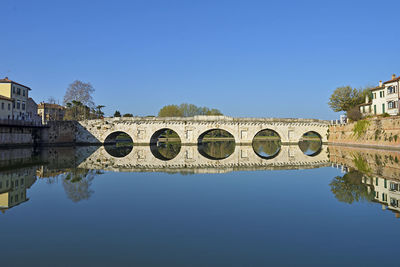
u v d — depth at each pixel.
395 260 10.95
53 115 120.31
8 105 65.94
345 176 28.94
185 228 14.26
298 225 14.66
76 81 92.75
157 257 11.27
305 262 10.84
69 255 11.43
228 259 11.09
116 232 13.74
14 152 52.84
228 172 32.72
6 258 11.16
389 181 25.98
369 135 62.34
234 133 80.19
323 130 83.75
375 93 72.31
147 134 80.31
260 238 13.04
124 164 40.56
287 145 80.44
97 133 80.75
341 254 11.46
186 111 140.12
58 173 30.88
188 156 54.19
